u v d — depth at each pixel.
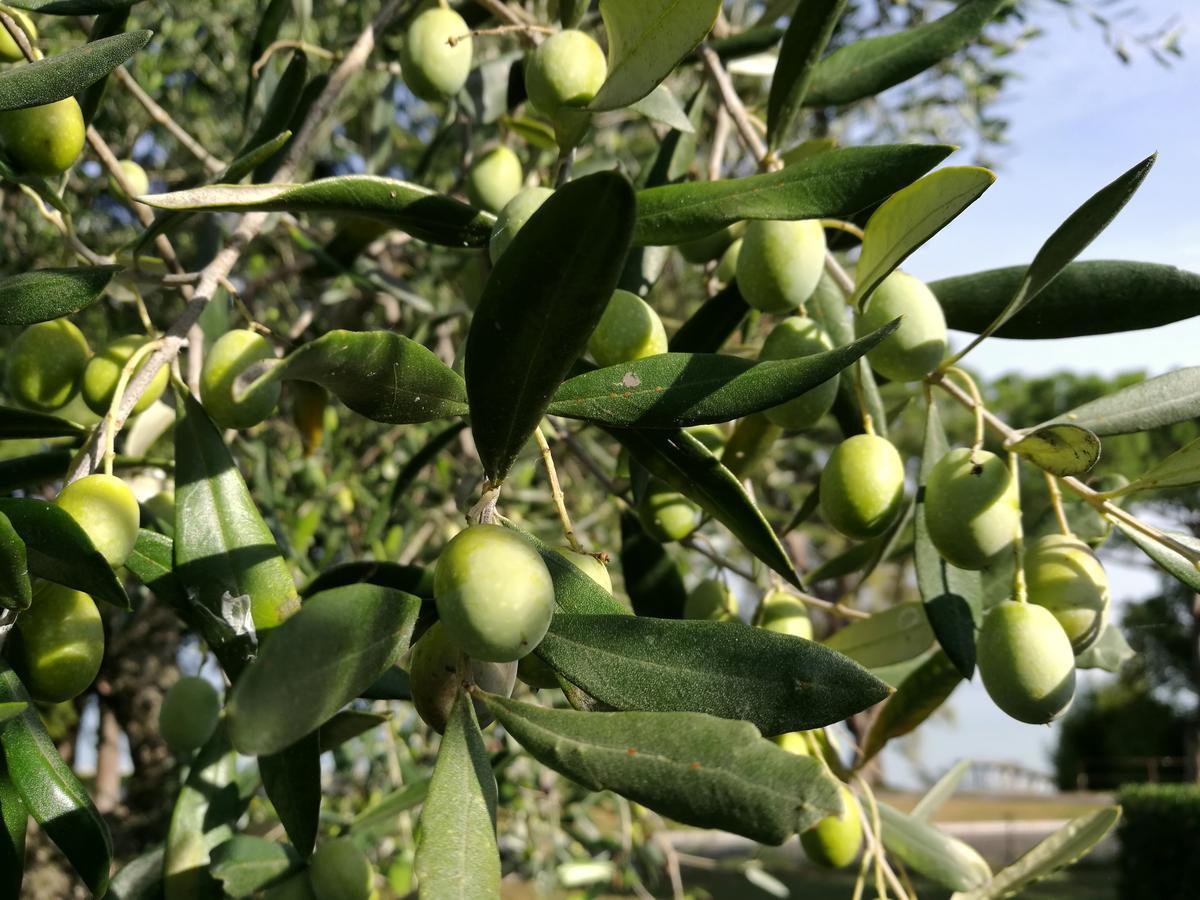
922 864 0.29
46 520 0.15
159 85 0.61
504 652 0.13
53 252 0.60
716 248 0.27
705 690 0.15
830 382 0.21
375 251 0.42
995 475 0.20
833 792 0.13
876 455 0.21
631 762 0.14
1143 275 0.23
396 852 0.50
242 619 0.18
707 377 0.17
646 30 0.17
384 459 0.62
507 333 0.14
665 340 0.20
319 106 0.26
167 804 0.69
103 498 0.16
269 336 0.21
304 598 0.20
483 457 0.15
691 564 0.56
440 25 0.28
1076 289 0.24
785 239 0.21
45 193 0.20
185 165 0.67
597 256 0.13
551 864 0.64
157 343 0.19
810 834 0.26
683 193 0.19
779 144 0.24
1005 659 0.19
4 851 0.17
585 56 0.21
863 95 0.27
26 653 0.17
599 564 0.17
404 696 0.25
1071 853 0.25
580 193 0.13
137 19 0.64
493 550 0.13
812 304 0.24
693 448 0.19
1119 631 0.27
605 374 0.17
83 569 0.15
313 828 0.17
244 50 0.71
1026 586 0.21
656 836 0.64
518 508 0.60
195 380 0.28
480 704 0.16
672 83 0.69
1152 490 0.20
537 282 0.14
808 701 0.14
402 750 0.53
